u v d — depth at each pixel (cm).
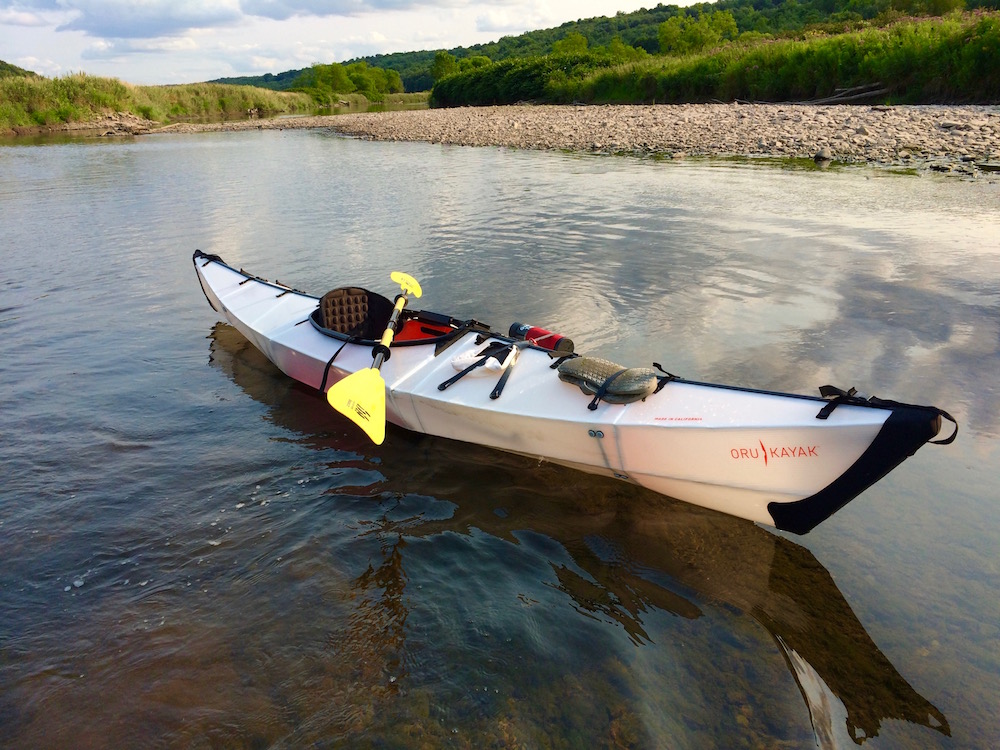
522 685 255
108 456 432
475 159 1838
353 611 296
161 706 252
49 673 270
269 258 859
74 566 332
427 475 404
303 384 536
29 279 815
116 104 3884
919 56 2197
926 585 294
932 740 227
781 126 1891
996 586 291
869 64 2333
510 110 3512
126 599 309
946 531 326
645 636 277
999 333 533
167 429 466
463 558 329
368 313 536
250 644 280
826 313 598
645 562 324
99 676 267
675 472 352
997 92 2039
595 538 343
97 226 1093
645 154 1731
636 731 234
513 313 637
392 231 988
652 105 2980
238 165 1894
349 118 4056
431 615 292
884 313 589
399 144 2442
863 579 301
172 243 965
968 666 254
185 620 295
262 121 4309
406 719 242
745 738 230
